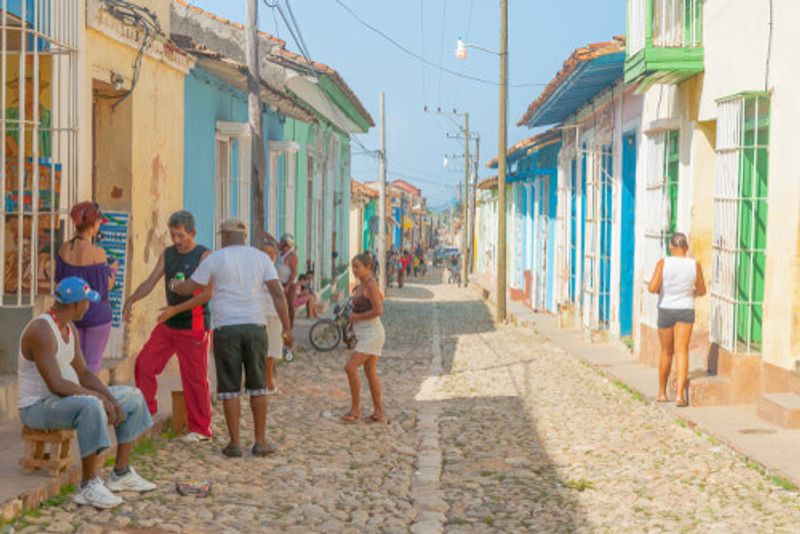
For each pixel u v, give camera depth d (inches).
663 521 252.2
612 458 326.6
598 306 657.6
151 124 434.9
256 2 492.7
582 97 686.5
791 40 357.7
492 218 1710.1
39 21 323.3
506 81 956.6
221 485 271.7
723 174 404.5
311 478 292.5
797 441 327.9
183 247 316.2
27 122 302.8
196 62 502.9
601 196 655.1
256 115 493.0
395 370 561.9
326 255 1033.5
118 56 392.2
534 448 346.6
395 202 2411.4
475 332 811.4
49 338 235.0
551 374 530.0
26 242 316.8
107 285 300.7
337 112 1016.2
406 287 1690.5
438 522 253.0
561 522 255.1
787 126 361.7
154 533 225.1
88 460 239.1
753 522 248.5
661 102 504.1
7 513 216.8
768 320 379.2
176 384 400.5
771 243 375.2
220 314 304.7
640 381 464.8
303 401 429.7
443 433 376.5
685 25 454.9
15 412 302.2
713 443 340.2
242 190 591.5
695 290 404.2
